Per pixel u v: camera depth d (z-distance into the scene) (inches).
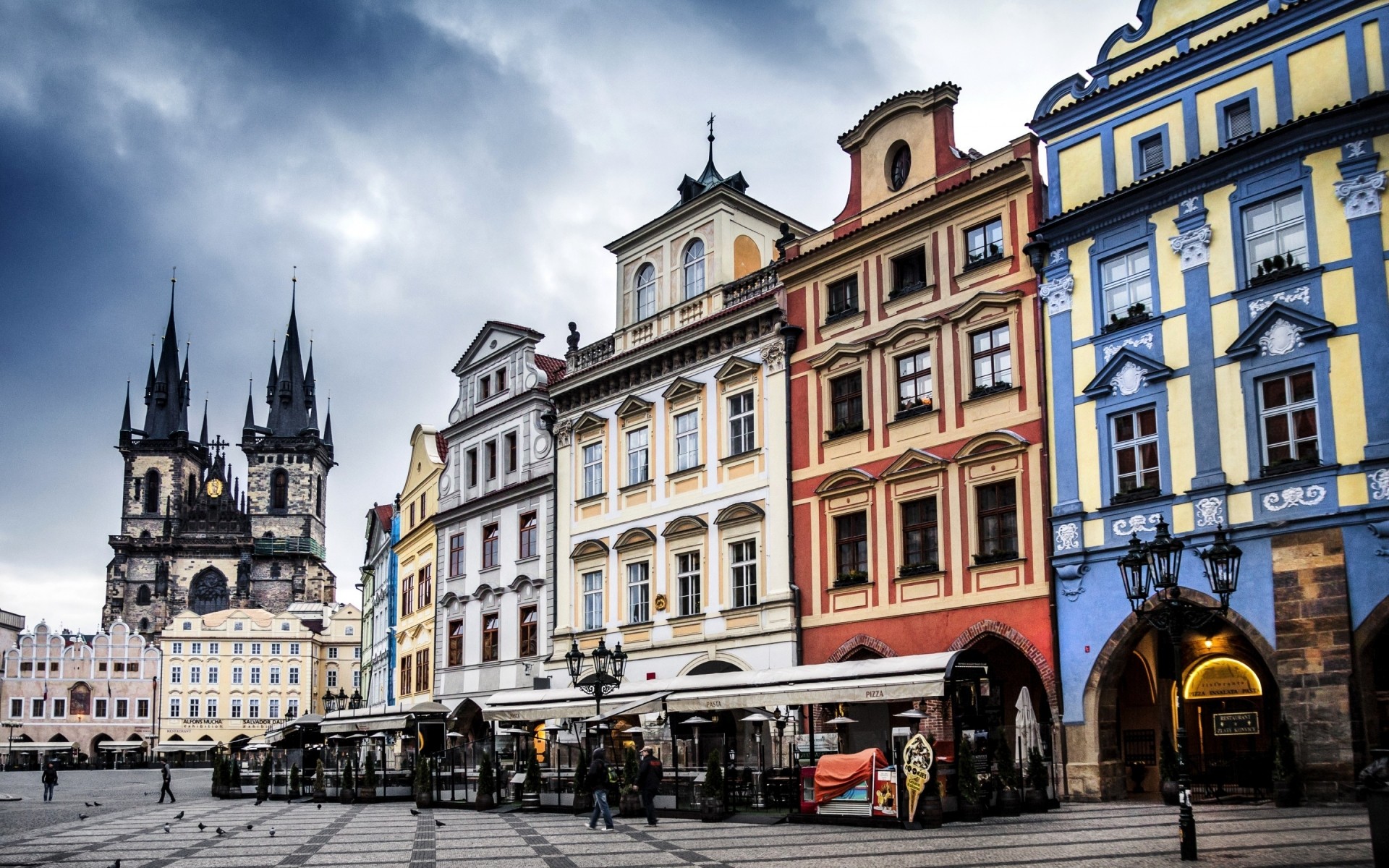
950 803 1090.7
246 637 6776.6
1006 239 1465.3
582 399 2075.5
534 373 2262.6
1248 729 1290.6
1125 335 1328.7
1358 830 892.6
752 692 1272.1
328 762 2295.8
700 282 1918.1
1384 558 1102.4
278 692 6752.0
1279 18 1243.8
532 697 1705.2
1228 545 914.1
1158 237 1315.2
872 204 1641.2
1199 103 1306.6
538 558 2177.7
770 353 1724.9
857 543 1588.3
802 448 1667.1
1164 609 882.8
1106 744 1286.9
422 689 2674.7
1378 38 1180.5
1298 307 1190.3
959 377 1486.2
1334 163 1183.6
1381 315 1135.0
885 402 1568.7
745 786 1333.7
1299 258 1203.2
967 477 1459.2
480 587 2326.5
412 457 2945.4
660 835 1088.2
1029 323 1422.2
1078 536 1334.9
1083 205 1382.9
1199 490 1233.4
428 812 1545.3
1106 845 868.6
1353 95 1187.9
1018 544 1397.6
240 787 2251.5
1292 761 1115.3
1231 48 1280.8
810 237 1705.2
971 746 1114.1
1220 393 1238.9
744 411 1774.1
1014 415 1422.2
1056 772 1306.6
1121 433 1323.8
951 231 1525.6
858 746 1528.1
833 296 1673.2
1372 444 1122.7
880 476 1550.2
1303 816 1015.0
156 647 6752.0
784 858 866.8
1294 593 1149.7
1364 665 1111.6
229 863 952.9
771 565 1678.2
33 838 1300.4
